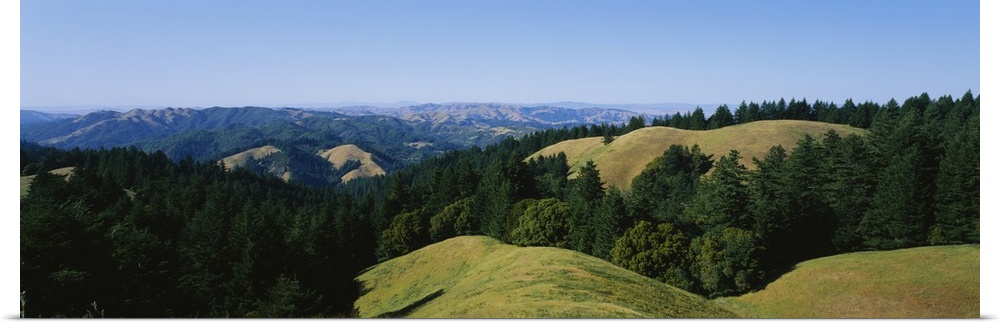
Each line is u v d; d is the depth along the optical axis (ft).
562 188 338.34
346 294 168.14
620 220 194.18
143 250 148.15
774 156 287.89
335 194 627.46
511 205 246.47
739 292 171.73
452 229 270.67
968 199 176.76
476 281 146.61
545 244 209.97
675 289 128.77
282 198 497.46
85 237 121.19
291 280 133.59
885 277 148.97
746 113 539.70
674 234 180.34
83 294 113.60
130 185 443.73
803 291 157.58
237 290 139.23
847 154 223.30
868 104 455.22
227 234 177.78
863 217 198.70
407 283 201.77
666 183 294.87
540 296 100.01
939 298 133.08
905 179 189.26
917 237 185.06
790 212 190.49
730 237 175.83
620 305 96.27
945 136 265.54
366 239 283.38
